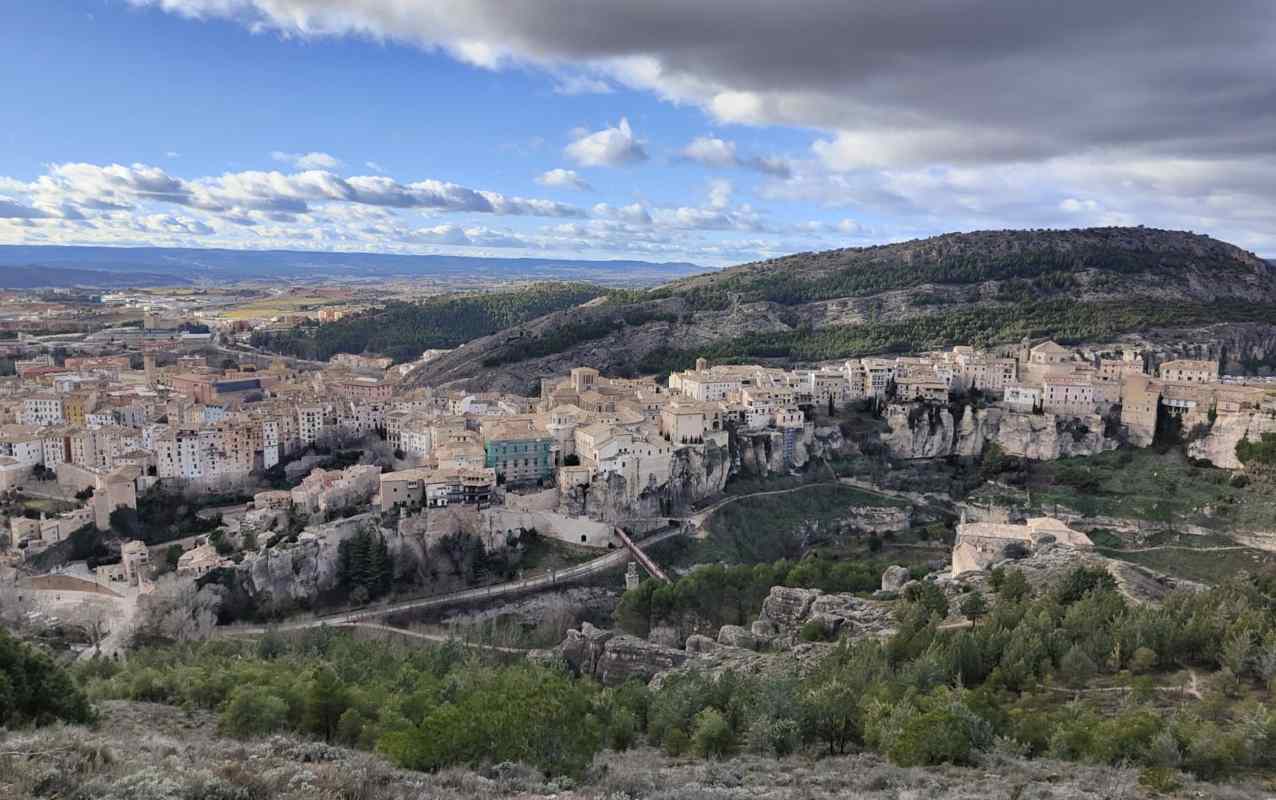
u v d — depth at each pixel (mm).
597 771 62344
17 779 41750
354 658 117188
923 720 67688
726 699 87000
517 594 182750
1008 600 106062
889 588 145625
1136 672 85625
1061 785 58000
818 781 61281
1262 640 83938
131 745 55156
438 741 59531
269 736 72938
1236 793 56906
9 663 70125
